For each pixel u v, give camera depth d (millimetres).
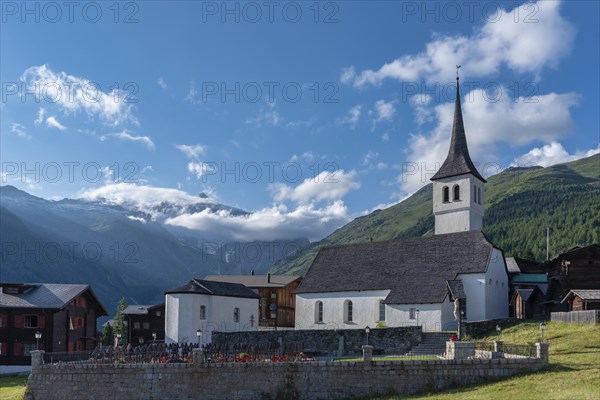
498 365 43344
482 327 65688
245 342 69062
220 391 45281
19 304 79750
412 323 72188
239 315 83875
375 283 78750
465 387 42156
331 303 81750
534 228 186125
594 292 68875
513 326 64688
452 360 43594
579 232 170875
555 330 59406
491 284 74750
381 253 83500
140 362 48938
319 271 85875
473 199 90812
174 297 78250
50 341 79312
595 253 76625
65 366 48188
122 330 117625
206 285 80812
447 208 91688
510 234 190250
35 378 48656
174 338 77125
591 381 38375
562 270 77562
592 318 58094
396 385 43594
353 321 79562
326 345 65688
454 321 72000
